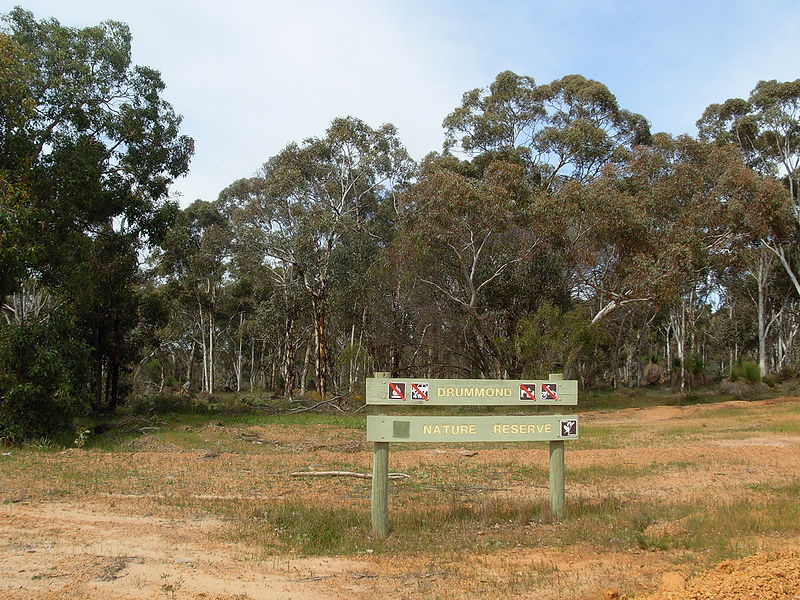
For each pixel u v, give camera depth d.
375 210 45.31
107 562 6.60
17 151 20.89
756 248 43.50
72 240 22.16
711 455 14.60
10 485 10.97
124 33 26.06
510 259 35.62
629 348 57.06
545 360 32.50
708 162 33.03
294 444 19.09
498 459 15.17
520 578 6.22
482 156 43.19
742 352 62.09
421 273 36.03
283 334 52.41
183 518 8.80
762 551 6.41
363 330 40.81
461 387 8.42
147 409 30.00
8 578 6.01
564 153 42.09
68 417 18.45
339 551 7.38
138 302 32.75
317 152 42.19
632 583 5.73
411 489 11.57
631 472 12.89
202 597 5.68
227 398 48.16
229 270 55.44
